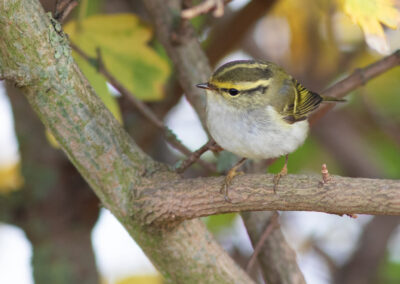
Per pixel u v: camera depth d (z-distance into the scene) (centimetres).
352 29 1388
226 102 884
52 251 1119
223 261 795
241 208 697
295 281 957
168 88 1233
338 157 1359
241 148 888
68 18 1098
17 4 675
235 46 1256
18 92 1140
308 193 661
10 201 1126
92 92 745
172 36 1012
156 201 724
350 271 1309
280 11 1291
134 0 1327
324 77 1365
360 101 1417
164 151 1366
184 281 788
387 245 1324
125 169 750
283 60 1429
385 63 1001
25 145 1139
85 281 1126
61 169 1141
